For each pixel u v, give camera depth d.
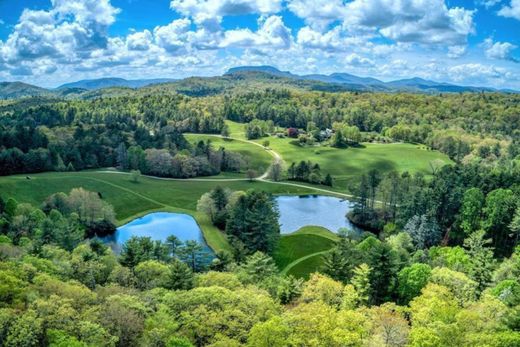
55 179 160.75
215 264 84.25
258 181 197.62
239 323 43.62
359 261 77.69
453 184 127.75
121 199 154.25
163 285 64.38
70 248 94.00
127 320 42.47
